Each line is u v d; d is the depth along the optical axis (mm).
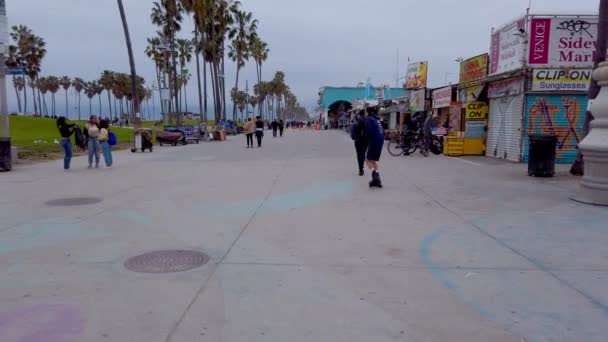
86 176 12758
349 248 5734
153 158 18672
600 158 8180
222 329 3596
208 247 5797
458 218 7340
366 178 11969
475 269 4957
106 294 4277
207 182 11477
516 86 15664
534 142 12031
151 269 4961
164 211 7996
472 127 18656
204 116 43375
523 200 8812
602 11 11023
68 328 3604
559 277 4711
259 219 7340
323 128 83062
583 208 8055
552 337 3463
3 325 3660
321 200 8922
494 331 3561
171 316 3816
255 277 4719
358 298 4191
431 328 3613
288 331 3562
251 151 22484
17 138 33719
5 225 6984
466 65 20453
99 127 15102
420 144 19109
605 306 4012
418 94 26734
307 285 4504
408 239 6129
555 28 14828
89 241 6094
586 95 14914
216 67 49438
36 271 4918
